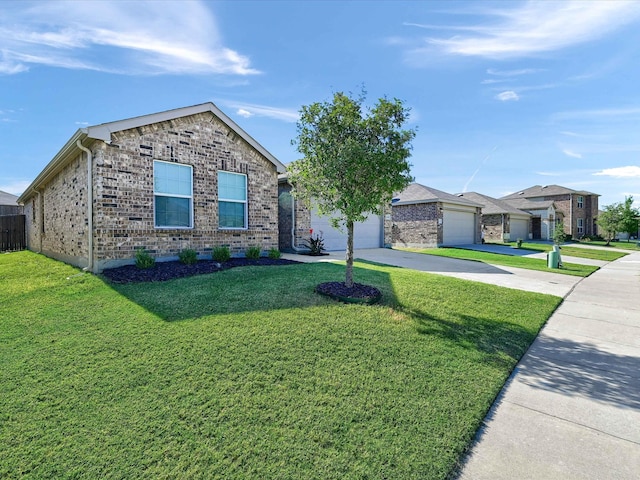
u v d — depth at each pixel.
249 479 2.21
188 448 2.45
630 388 3.61
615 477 2.30
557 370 4.04
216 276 7.22
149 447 2.45
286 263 9.80
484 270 11.52
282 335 4.34
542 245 25.41
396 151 5.77
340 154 5.59
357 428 2.74
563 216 37.84
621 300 7.68
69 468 2.25
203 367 3.54
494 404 3.27
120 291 6.06
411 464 2.39
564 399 3.38
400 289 6.86
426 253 16.78
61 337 4.19
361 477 2.26
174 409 2.88
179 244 9.05
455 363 4.00
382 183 5.56
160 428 2.65
